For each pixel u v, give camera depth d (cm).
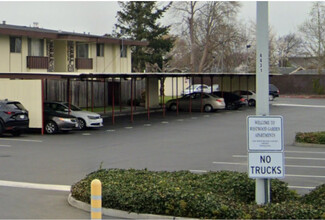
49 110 2755
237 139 2458
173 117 3766
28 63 3800
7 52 3638
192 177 1133
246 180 1050
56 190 1255
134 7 6419
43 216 977
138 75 3167
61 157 1836
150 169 1583
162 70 6731
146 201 936
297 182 1374
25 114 2552
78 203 1050
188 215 900
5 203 1098
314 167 1642
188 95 4416
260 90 897
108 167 1616
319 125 3238
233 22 7262
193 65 6962
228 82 5559
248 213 856
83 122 2862
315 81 6844
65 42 4250
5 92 2742
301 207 868
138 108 4419
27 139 2428
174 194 930
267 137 888
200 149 2084
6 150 2027
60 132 2755
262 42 896
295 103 5400
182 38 7194
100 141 2352
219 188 1033
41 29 4200
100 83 4519
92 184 739
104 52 4694
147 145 2209
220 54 7381
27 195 1188
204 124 3241
